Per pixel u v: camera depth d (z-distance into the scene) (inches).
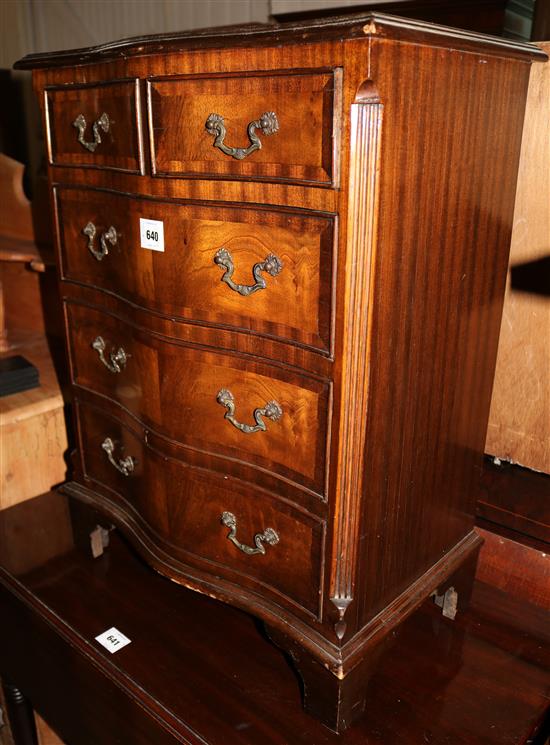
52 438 58.2
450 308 33.6
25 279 69.9
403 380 31.6
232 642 41.4
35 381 59.2
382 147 25.8
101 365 41.9
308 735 34.9
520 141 35.7
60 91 37.3
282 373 31.4
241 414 34.0
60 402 57.4
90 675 40.3
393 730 35.1
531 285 44.1
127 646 40.9
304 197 27.6
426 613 43.4
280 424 32.5
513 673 38.9
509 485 47.7
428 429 34.9
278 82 26.8
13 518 53.6
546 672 39.0
